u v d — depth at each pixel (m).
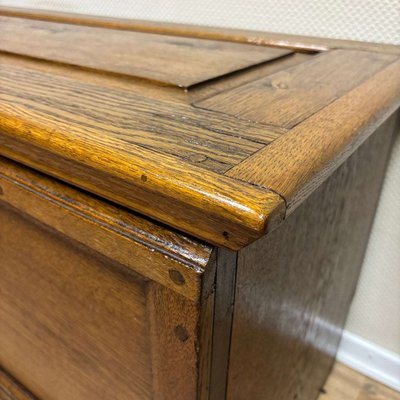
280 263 0.43
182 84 0.41
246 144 0.30
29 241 0.43
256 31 0.72
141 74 0.44
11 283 0.49
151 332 0.36
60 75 0.45
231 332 0.37
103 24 0.77
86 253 0.37
